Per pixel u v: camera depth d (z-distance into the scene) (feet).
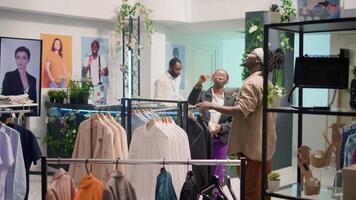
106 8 25.20
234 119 12.34
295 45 15.12
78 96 22.44
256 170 12.15
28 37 22.88
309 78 9.09
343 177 8.01
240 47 34.99
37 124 23.38
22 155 13.14
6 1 20.83
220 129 15.76
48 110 22.98
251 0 24.75
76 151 12.43
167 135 11.46
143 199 11.41
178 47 30.73
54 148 22.53
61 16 24.08
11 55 20.42
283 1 22.45
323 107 9.07
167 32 29.04
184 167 11.69
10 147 12.54
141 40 27.09
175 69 22.34
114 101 26.91
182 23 27.55
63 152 22.18
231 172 17.76
